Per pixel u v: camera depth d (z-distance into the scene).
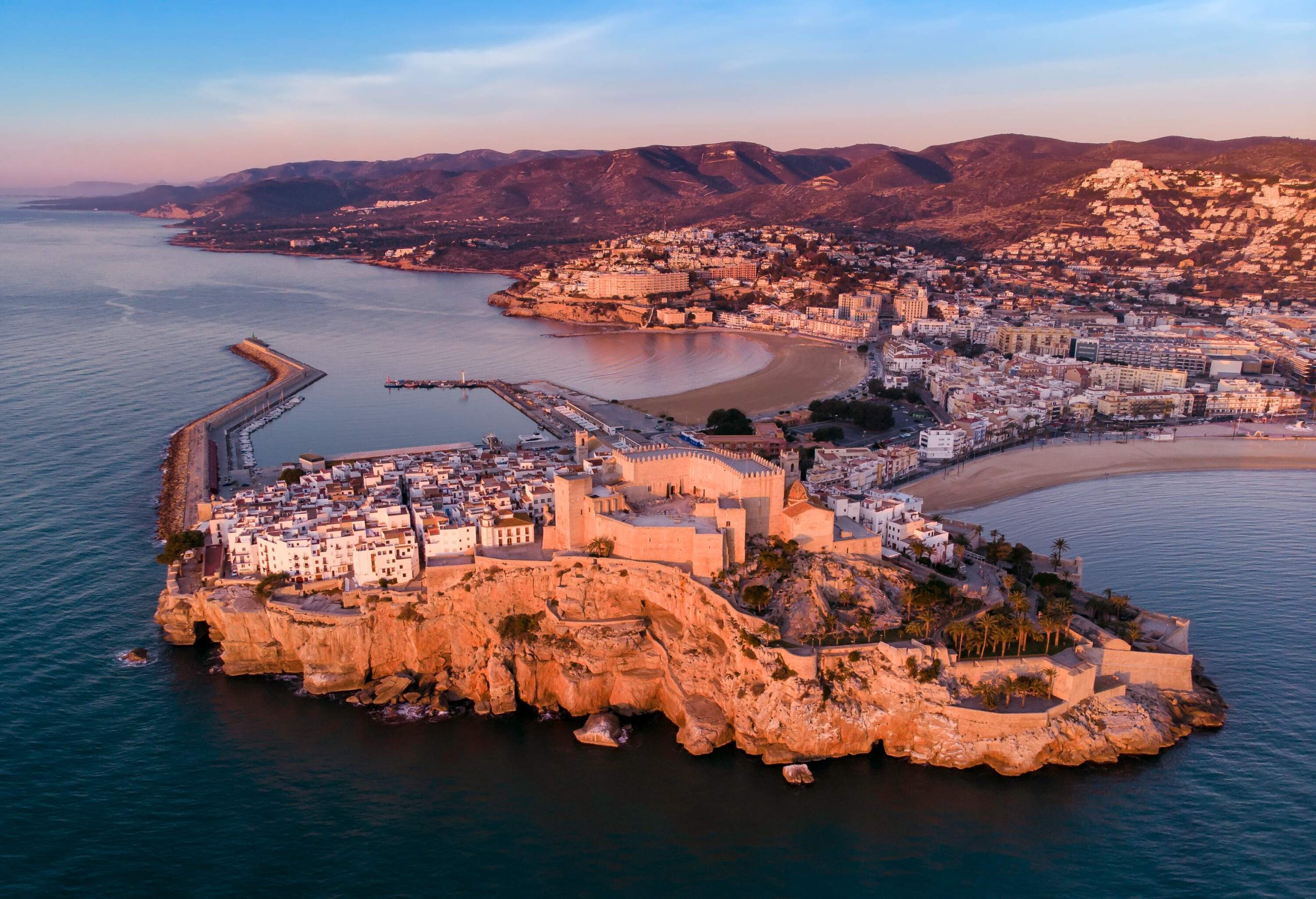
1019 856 169.62
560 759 198.88
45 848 168.12
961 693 198.62
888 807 182.75
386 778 191.00
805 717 196.88
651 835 175.50
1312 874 164.38
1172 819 178.62
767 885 163.38
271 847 170.75
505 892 161.62
